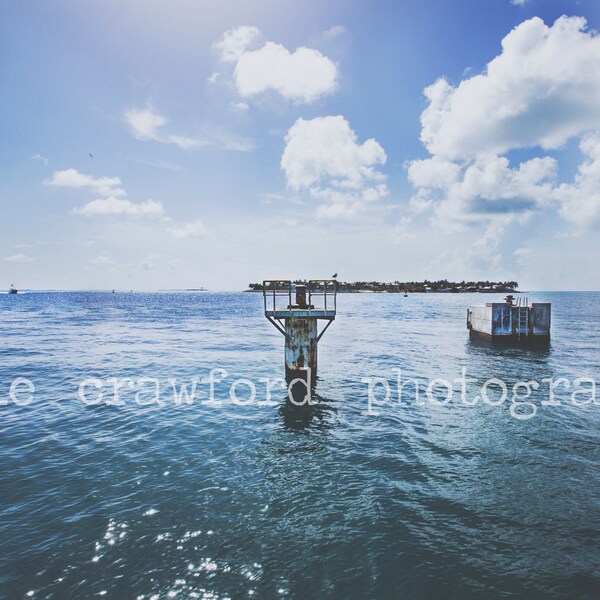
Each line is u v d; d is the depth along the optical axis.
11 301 144.75
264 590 5.37
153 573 5.64
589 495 7.93
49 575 5.56
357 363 22.44
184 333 39.84
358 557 6.03
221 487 8.16
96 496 7.70
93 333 39.50
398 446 10.47
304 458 9.67
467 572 5.72
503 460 9.60
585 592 5.34
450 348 28.14
